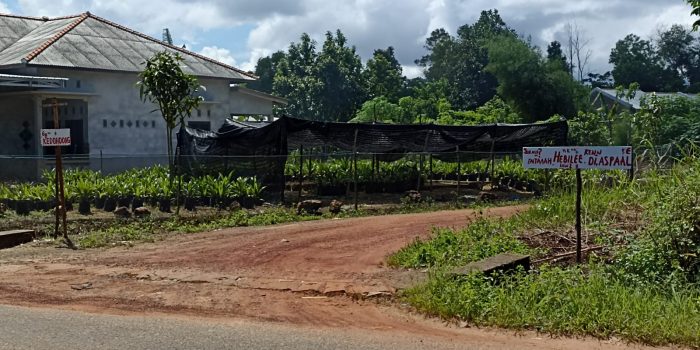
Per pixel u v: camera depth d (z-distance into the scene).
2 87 26.12
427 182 27.94
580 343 6.44
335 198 22.25
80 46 29.28
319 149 28.33
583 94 53.94
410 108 49.81
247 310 7.93
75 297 8.65
